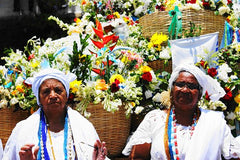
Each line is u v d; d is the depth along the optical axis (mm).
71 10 7918
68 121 3441
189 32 4746
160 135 3533
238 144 3570
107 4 5523
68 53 4465
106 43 4402
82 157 3314
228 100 4445
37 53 4516
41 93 3434
